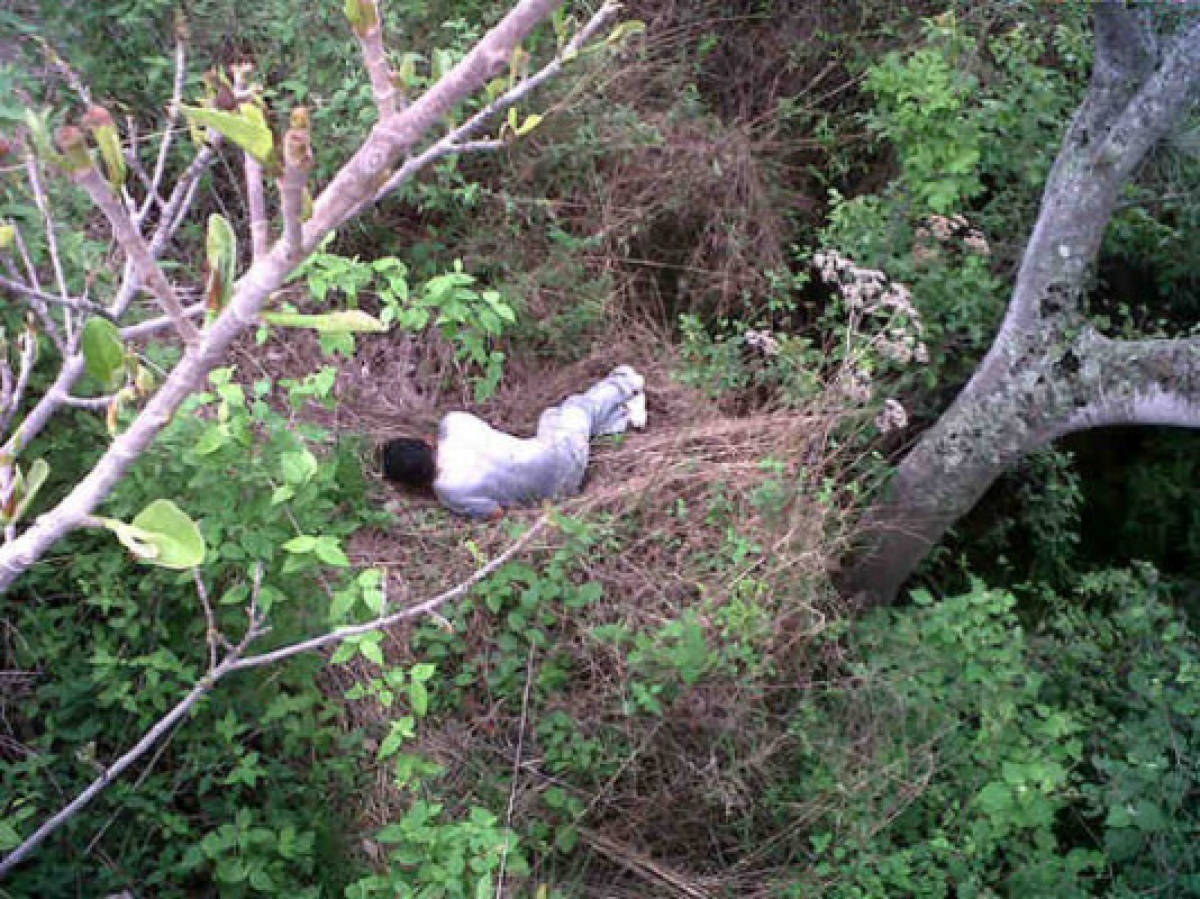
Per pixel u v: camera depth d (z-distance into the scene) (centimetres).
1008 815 401
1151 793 411
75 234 343
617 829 409
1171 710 444
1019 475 618
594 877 404
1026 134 572
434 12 531
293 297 490
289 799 354
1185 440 673
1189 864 401
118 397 162
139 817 333
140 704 344
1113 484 692
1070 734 459
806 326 577
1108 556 680
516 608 415
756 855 414
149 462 333
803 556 427
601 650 407
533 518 452
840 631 438
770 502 439
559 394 532
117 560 335
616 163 559
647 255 590
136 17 453
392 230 527
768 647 424
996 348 488
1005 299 577
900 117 562
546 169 539
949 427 502
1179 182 603
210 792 355
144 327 192
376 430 488
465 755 387
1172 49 416
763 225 583
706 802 408
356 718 377
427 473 447
